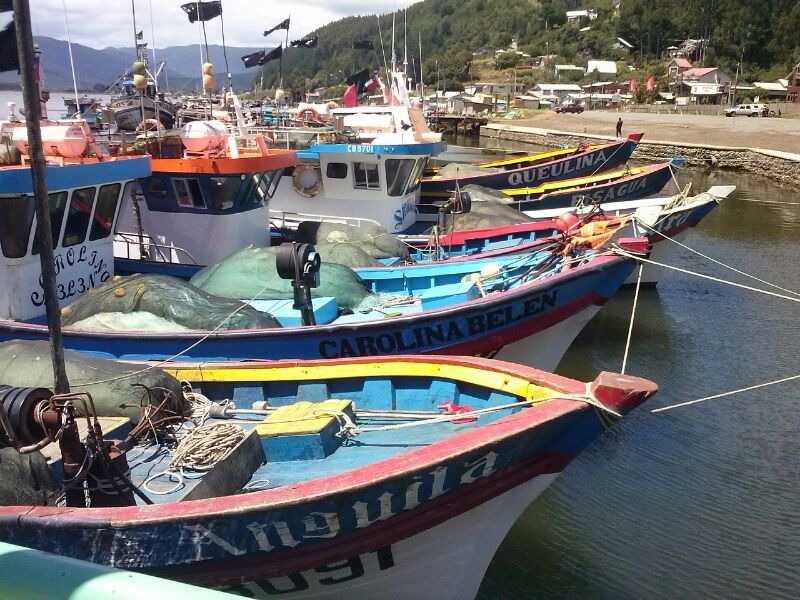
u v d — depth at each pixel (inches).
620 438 376.5
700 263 745.0
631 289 653.9
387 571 201.2
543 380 210.5
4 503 173.2
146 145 444.1
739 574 265.7
